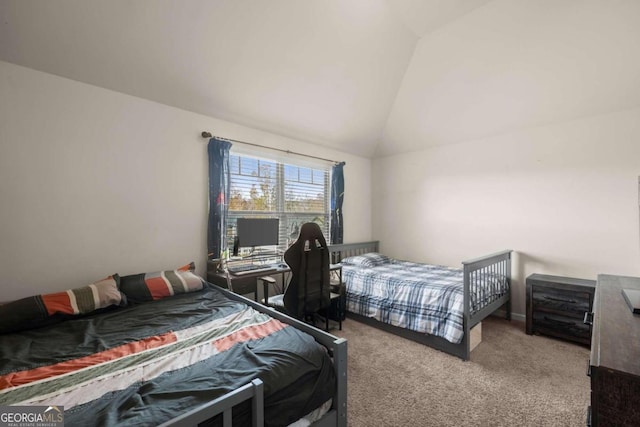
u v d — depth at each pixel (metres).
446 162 3.89
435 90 3.27
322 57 2.70
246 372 1.10
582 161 2.87
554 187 3.03
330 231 4.08
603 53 2.34
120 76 2.22
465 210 3.71
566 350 2.50
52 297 1.77
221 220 2.83
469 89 3.09
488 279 2.79
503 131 3.35
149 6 1.90
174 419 0.81
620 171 2.67
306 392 1.16
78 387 1.02
